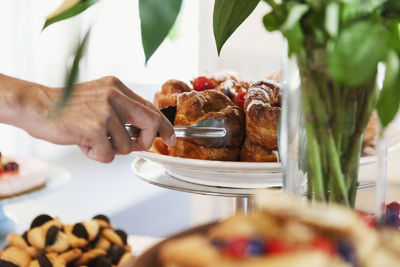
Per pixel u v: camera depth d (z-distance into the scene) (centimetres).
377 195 49
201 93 79
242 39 137
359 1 41
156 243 37
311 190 49
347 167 49
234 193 63
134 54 230
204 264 27
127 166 288
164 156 67
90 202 224
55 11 41
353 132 48
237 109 76
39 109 66
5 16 301
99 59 217
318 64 46
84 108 66
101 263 87
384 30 40
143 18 43
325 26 41
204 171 66
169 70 234
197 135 71
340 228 31
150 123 68
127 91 70
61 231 90
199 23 139
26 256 86
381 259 31
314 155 49
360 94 48
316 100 48
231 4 54
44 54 292
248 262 27
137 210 218
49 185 108
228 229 31
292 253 28
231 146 74
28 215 168
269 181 66
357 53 39
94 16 32
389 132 68
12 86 66
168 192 242
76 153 319
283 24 43
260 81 78
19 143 327
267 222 31
